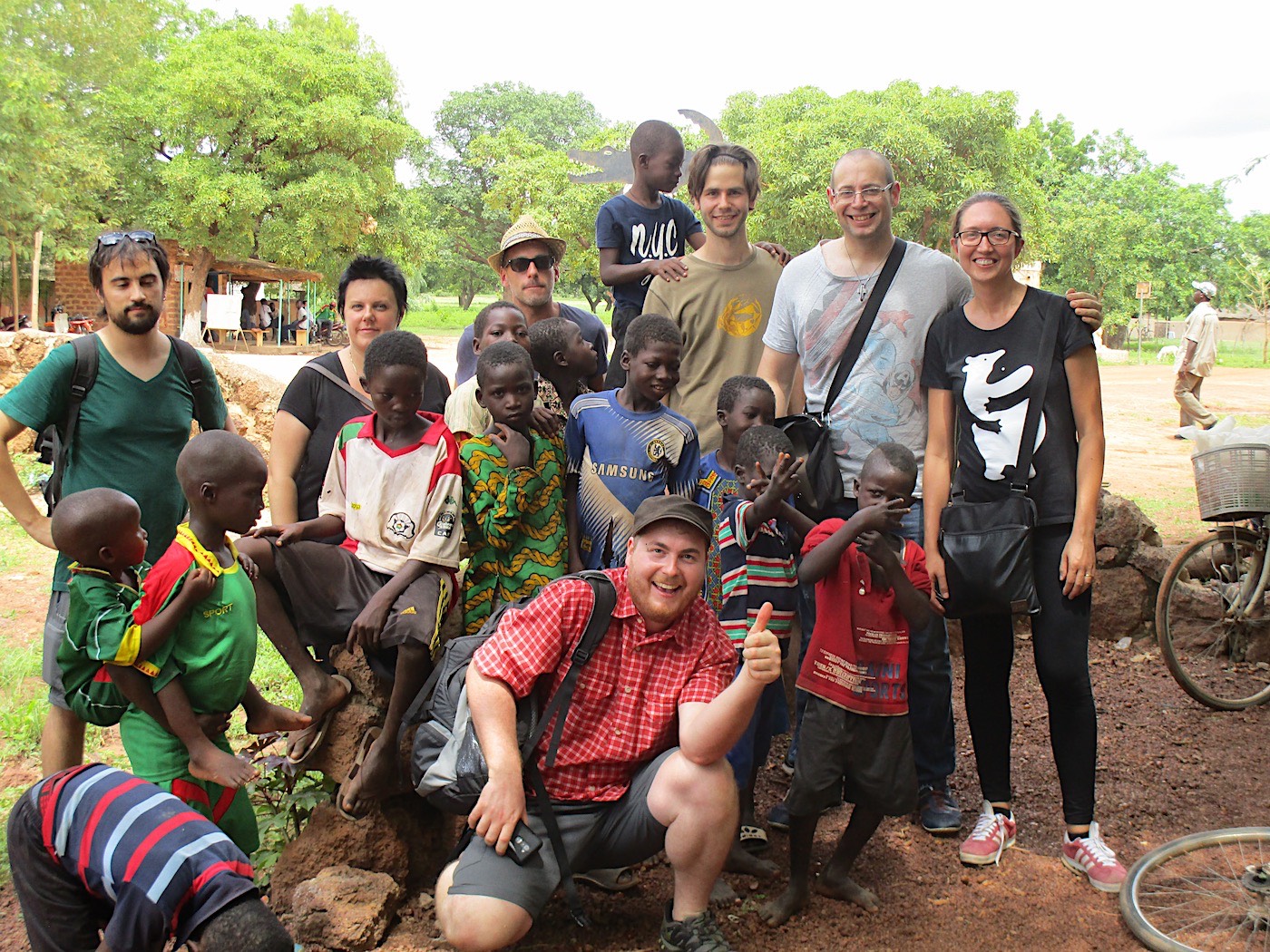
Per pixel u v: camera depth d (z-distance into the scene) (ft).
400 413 12.41
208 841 9.04
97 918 9.69
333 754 12.58
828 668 12.41
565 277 151.84
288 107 120.88
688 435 14.39
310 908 11.57
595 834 11.46
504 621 11.53
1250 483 20.56
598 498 14.12
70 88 132.87
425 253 142.72
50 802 9.43
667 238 19.85
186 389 13.87
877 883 13.47
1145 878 12.94
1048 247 130.62
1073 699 13.53
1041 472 13.51
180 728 11.19
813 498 14.88
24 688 19.99
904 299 14.80
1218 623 21.63
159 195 127.75
